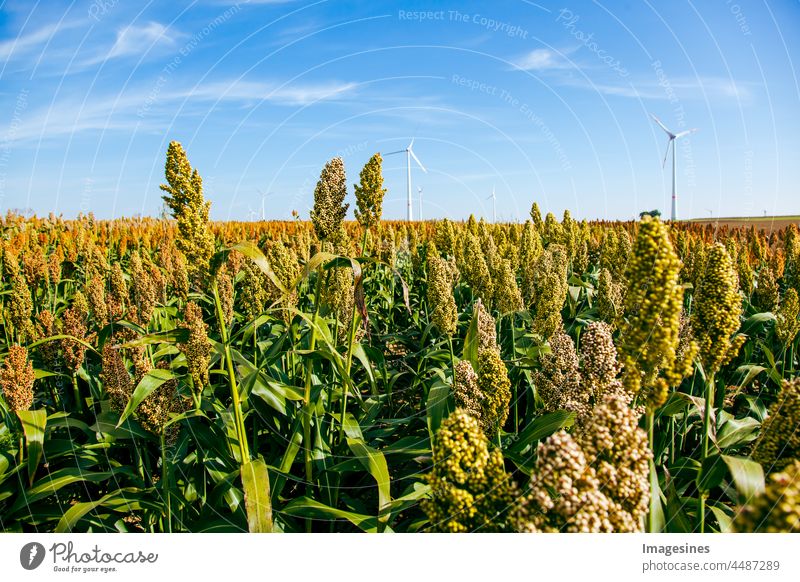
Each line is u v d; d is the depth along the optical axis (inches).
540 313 221.3
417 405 264.1
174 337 147.9
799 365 281.0
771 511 61.5
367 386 257.9
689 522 129.5
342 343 234.8
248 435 210.4
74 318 204.5
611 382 127.0
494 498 88.1
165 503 145.9
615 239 353.4
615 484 80.5
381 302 427.8
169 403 145.4
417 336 363.9
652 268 94.8
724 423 171.2
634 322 98.6
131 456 186.7
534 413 203.6
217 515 158.2
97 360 242.2
